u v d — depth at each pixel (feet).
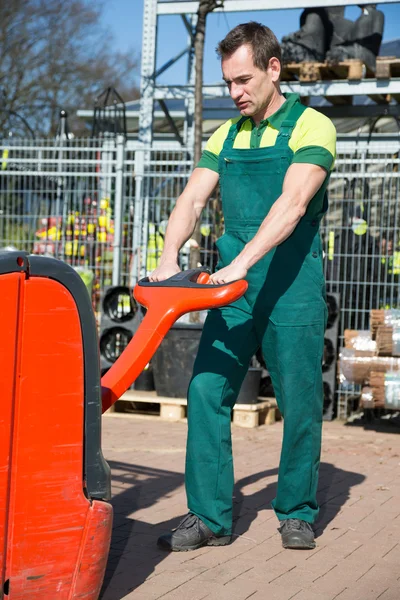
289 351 11.09
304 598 9.34
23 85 91.35
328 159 10.64
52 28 93.50
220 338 11.28
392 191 25.46
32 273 7.64
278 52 10.90
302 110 10.92
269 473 16.07
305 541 11.18
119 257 26.58
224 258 11.45
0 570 7.62
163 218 26.73
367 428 22.81
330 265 25.31
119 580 9.80
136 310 24.45
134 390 24.39
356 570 10.40
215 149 11.80
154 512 12.96
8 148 27.73
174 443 19.03
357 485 15.38
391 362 21.47
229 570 10.28
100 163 27.27
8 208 28.12
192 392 11.19
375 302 25.30
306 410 11.23
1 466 7.56
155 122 42.14
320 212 11.26
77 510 7.97
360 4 28.30
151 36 31.35
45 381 7.77
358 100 39.09
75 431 7.94
